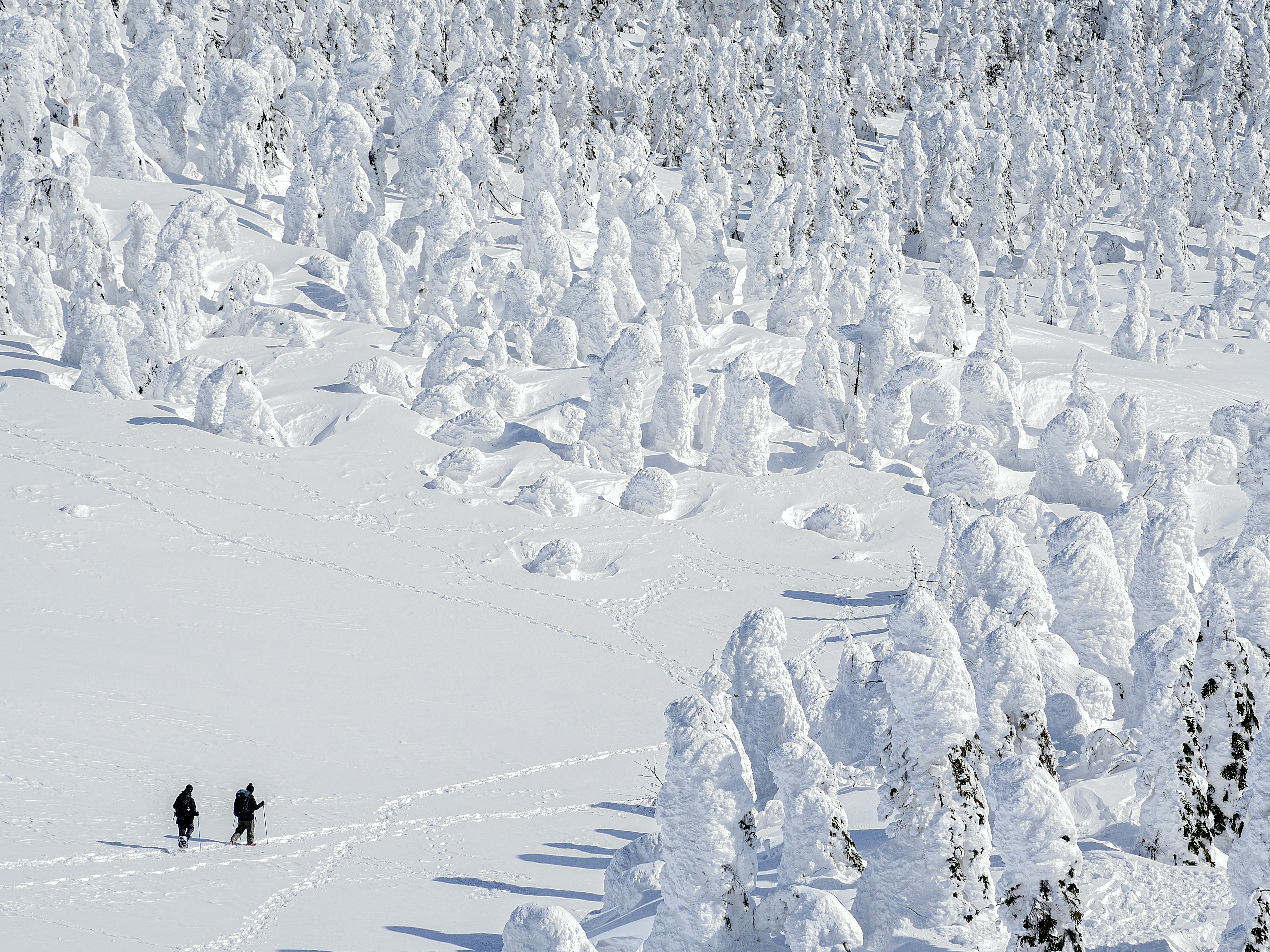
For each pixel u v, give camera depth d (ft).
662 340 256.73
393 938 71.61
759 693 82.74
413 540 178.81
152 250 258.16
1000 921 50.93
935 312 263.90
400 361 234.99
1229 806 58.90
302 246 288.92
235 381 202.80
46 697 115.55
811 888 53.42
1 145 289.74
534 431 217.36
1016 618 89.76
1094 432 221.05
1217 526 184.65
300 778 107.45
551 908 55.83
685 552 184.75
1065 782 69.77
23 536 160.15
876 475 209.15
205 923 72.79
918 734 52.26
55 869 80.23
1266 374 301.22
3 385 207.62
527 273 263.49
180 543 165.99
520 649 151.64
